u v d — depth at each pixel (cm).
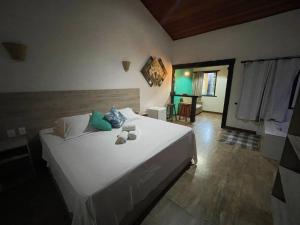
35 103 213
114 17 296
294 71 294
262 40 326
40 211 150
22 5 190
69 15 233
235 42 362
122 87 338
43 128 224
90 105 278
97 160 138
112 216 109
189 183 190
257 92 341
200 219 141
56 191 178
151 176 146
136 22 343
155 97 447
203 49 418
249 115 362
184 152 207
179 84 570
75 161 137
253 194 171
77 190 100
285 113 313
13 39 188
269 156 253
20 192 176
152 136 197
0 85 186
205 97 662
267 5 287
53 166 157
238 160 246
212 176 204
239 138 341
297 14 283
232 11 319
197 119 530
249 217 142
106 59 295
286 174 146
